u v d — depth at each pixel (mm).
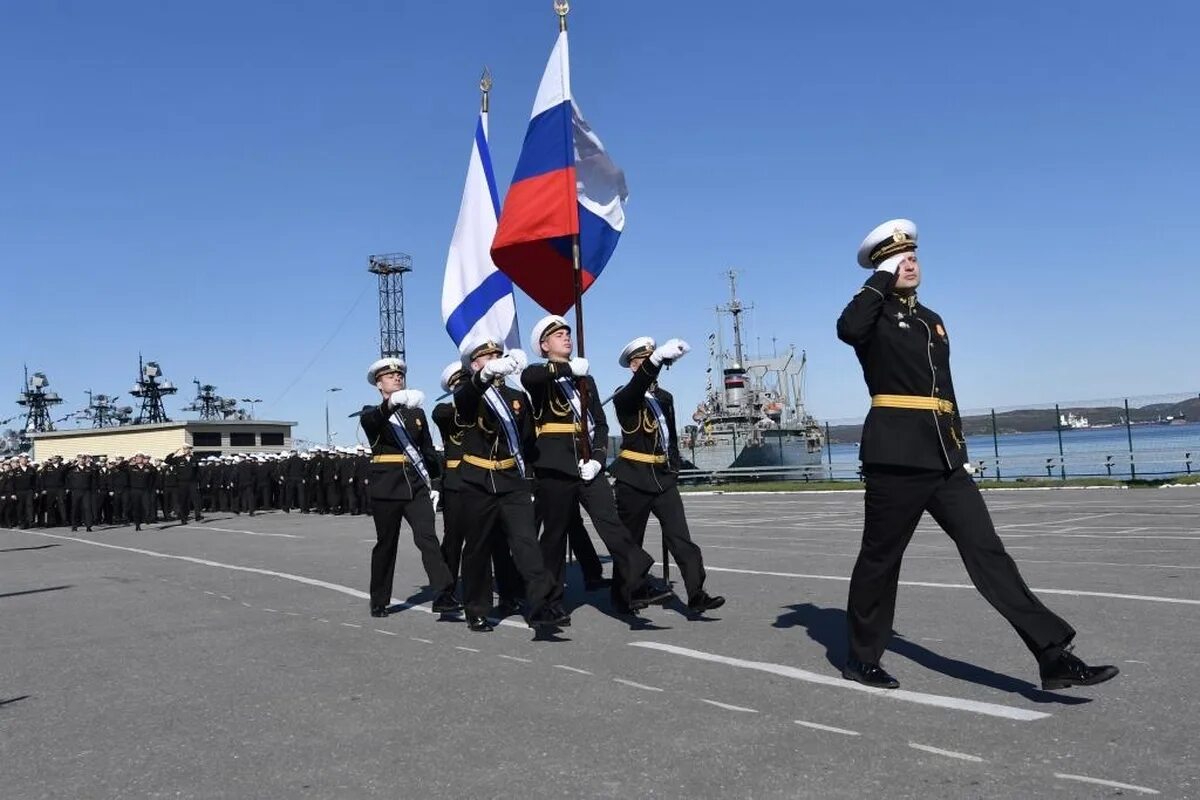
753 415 43062
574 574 11086
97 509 28250
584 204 10156
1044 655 4988
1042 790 3818
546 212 9711
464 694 5754
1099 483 25906
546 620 7320
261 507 33156
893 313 5379
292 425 52750
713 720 4969
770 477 40219
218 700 5875
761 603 8531
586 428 7910
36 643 8055
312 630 8211
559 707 5355
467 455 7770
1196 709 4789
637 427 7988
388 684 6102
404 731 5039
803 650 6516
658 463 7980
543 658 6672
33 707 5895
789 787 3969
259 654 7238
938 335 5391
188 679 6492
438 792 4109
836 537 14852
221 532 21797
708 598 7719
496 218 11500
